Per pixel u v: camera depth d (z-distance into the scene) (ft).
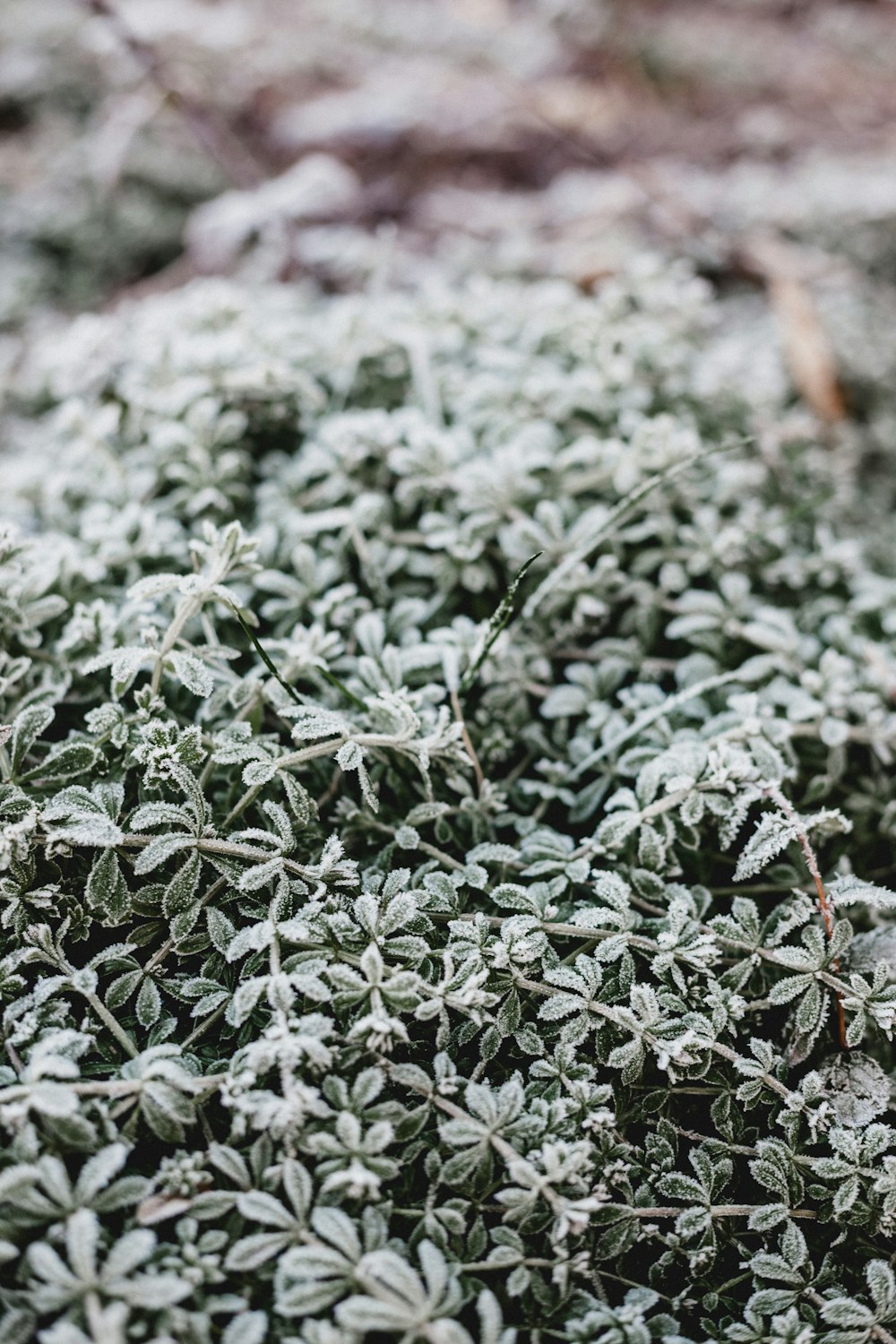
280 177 2.88
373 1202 1.52
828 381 2.31
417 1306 1.45
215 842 1.61
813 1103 1.65
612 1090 1.62
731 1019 1.66
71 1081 1.55
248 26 3.08
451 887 1.66
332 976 1.56
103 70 3.02
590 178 2.90
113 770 1.69
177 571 1.88
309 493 1.95
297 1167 1.50
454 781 1.73
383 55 3.21
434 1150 1.55
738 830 1.80
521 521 1.89
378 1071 1.55
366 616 1.81
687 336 2.24
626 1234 1.58
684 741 1.76
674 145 3.13
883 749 1.83
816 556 2.03
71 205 2.75
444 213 2.76
